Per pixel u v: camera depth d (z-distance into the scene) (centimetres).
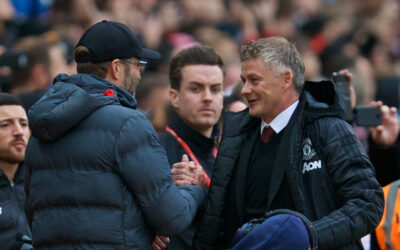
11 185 1398
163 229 1173
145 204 1159
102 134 1160
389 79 2830
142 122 1178
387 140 1582
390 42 3788
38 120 1158
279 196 1210
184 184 1288
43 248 1184
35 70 2041
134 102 1234
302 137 1206
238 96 1653
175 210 1171
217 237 1277
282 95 1220
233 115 1311
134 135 1160
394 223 1405
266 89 1211
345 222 1147
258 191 1240
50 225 1171
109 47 1216
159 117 1959
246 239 1130
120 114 1170
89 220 1147
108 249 1144
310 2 4094
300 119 1203
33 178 1204
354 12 4053
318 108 1209
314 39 3466
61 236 1160
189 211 1211
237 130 1285
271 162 1230
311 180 1191
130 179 1154
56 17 3216
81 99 1159
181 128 1498
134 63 1248
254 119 1281
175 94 1513
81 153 1160
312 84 1249
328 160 1188
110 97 1190
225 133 1295
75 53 1234
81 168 1162
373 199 1169
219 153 1286
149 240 1196
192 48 1506
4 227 1360
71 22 3200
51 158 1180
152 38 3353
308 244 1115
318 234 1133
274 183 1205
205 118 1472
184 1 3712
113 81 1230
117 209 1155
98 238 1144
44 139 1175
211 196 1275
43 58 2052
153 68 2678
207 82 1470
